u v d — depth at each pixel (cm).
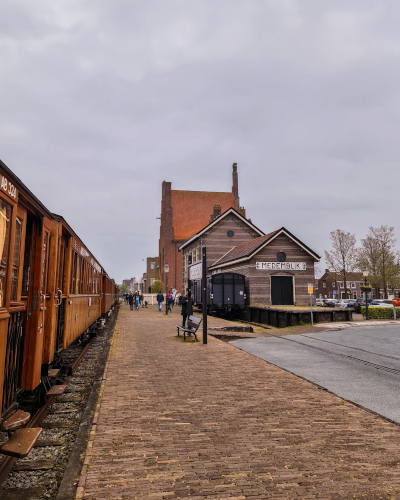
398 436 462
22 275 469
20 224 451
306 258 2553
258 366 860
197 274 2966
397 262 4478
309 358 991
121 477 352
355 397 638
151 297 5047
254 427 483
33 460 419
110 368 816
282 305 2438
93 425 483
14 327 449
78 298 953
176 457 394
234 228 3409
